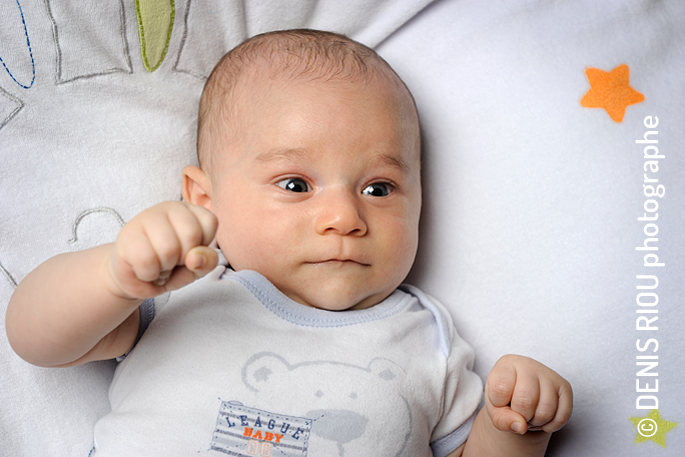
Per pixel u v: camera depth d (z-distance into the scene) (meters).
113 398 0.90
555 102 1.11
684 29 1.13
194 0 1.11
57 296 0.73
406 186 1.02
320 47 1.04
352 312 0.96
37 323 0.76
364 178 0.96
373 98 0.99
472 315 1.11
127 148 1.07
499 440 0.91
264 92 0.98
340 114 0.95
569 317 1.02
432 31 1.22
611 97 1.09
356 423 0.84
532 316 1.05
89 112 1.04
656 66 1.11
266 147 0.95
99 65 1.04
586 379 0.99
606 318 1.00
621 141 1.07
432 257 1.16
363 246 0.93
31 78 0.98
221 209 0.99
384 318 0.97
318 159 0.93
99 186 1.03
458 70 1.18
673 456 0.94
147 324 0.92
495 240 1.11
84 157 1.03
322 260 0.92
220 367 0.84
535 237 1.08
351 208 0.91
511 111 1.13
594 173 1.06
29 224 0.97
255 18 1.20
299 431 0.81
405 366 0.92
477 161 1.14
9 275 0.94
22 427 0.92
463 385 1.00
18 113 0.97
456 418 0.97
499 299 1.09
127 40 1.06
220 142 1.02
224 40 1.18
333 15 1.21
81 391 0.96
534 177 1.09
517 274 1.08
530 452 0.91
